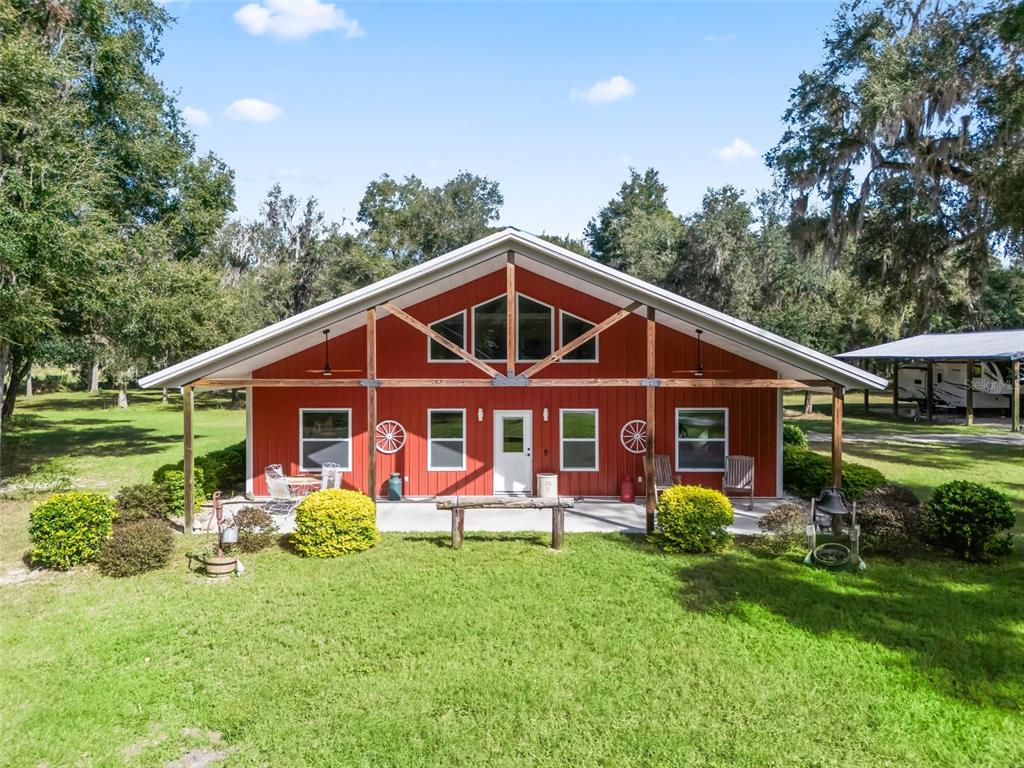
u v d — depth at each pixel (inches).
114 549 394.9
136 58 835.4
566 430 604.7
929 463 799.7
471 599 348.5
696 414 599.5
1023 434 1082.7
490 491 606.5
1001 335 1215.6
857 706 246.2
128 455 935.0
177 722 235.9
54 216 613.0
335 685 259.9
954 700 250.8
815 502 427.5
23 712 241.8
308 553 428.1
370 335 485.4
